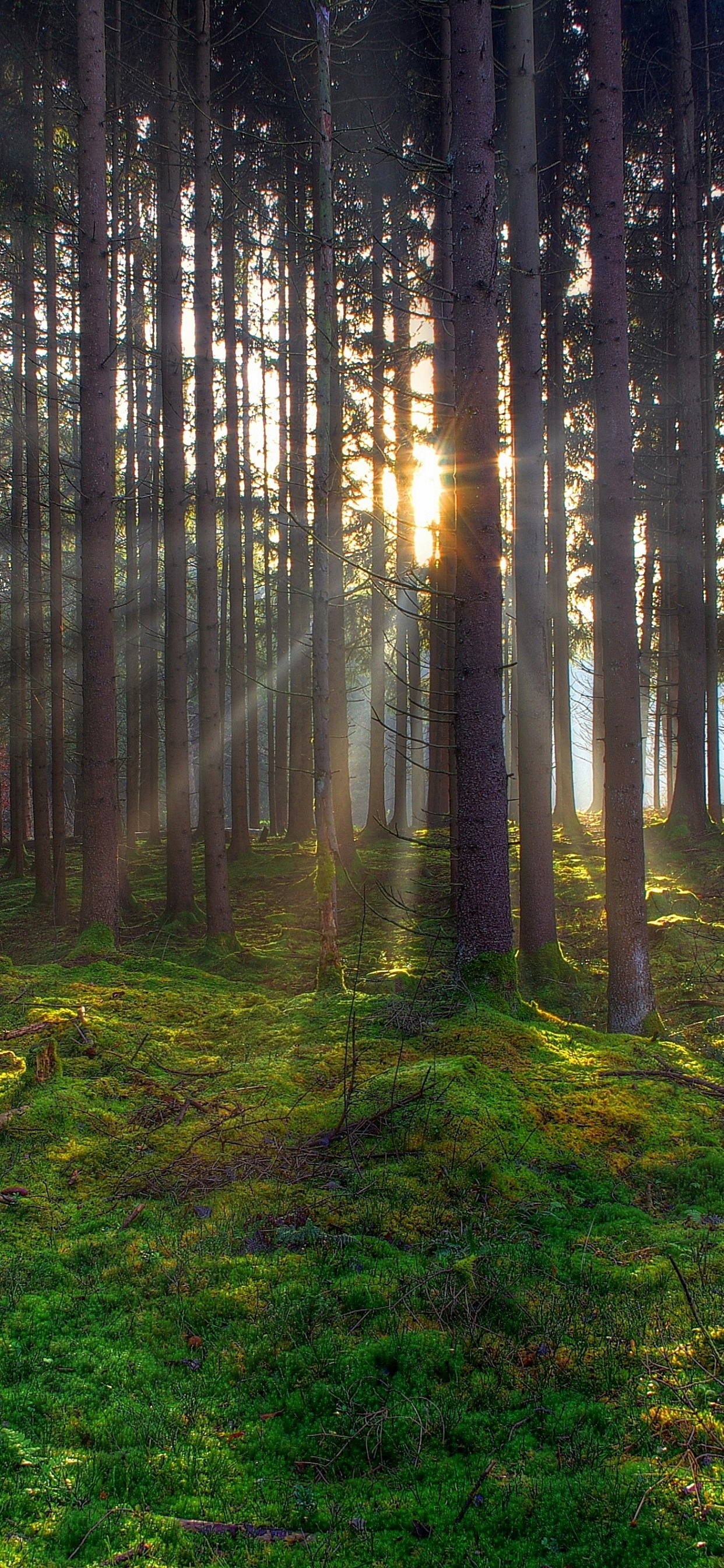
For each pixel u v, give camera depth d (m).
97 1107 5.87
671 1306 3.89
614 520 7.76
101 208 10.55
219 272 18.70
